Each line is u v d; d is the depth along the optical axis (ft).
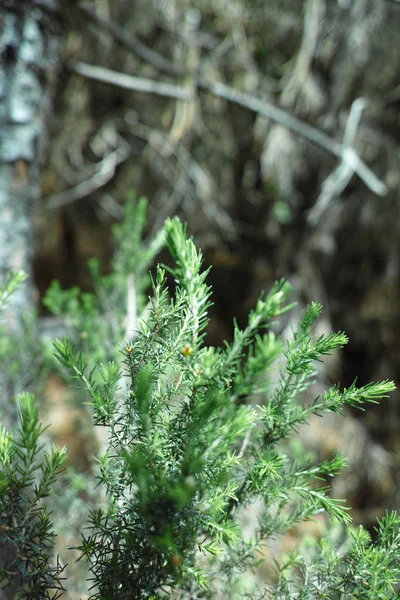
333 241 11.22
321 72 9.94
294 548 2.84
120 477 2.68
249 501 2.74
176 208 11.85
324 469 2.69
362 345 11.91
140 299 3.56
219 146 11.07
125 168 12.15
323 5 9.21
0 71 4.35
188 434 2.58
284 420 2.71
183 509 2.57
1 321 4.10
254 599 2.87
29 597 2.63
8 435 2.69
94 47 9.52
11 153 4.43
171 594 2.63
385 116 10.34
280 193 10.82
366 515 9.55
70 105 10.18
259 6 9.57
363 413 11.13
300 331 2.71
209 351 2.61
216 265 12.48
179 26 8.96
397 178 10.36
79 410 3.49
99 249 13.32
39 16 4.57
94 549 2.66
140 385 2.56
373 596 2.65
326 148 7.38
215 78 9.88
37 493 2.66
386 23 9.17
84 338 3.47
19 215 4.52
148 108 10.74
